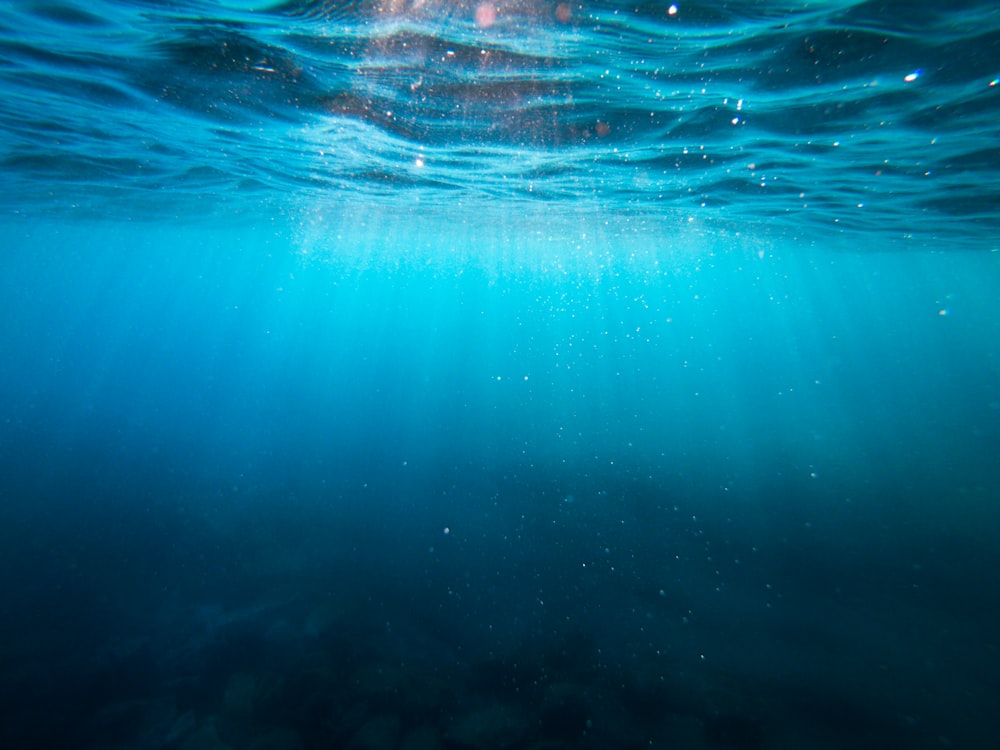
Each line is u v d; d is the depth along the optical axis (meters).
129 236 35.22
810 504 16.44
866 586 11.25
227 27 5.74
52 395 50.91
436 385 55.59
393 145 10.62
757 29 5.34
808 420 32.19
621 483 19.25
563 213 19.53
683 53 5.91
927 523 14.57
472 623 10.24
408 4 5.06
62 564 12.78
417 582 11.90
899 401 41.88
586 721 7.36
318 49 6.21
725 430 29.00
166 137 10.68
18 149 11.96
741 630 9.84
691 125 8.38
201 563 12.92
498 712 7.57
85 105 8.62
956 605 10.32
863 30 5.28
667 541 14.02
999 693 7.81
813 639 9.45
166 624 10.25
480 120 8.64
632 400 42.97
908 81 6.39
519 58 6.21
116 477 20.61
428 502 17.72
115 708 7.65
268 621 10.12
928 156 9.55
